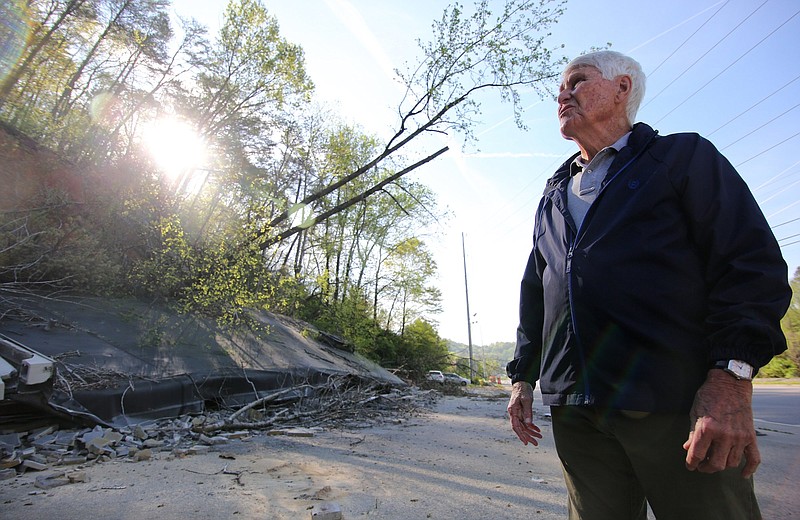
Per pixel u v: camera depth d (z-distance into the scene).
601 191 1.43
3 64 12.17
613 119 1.59
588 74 1.62
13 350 4.66
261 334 10.27
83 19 15.53
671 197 1.30
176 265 8.82
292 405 7.90
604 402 1.30
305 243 22.16
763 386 22.23
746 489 1.17
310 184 19.95
